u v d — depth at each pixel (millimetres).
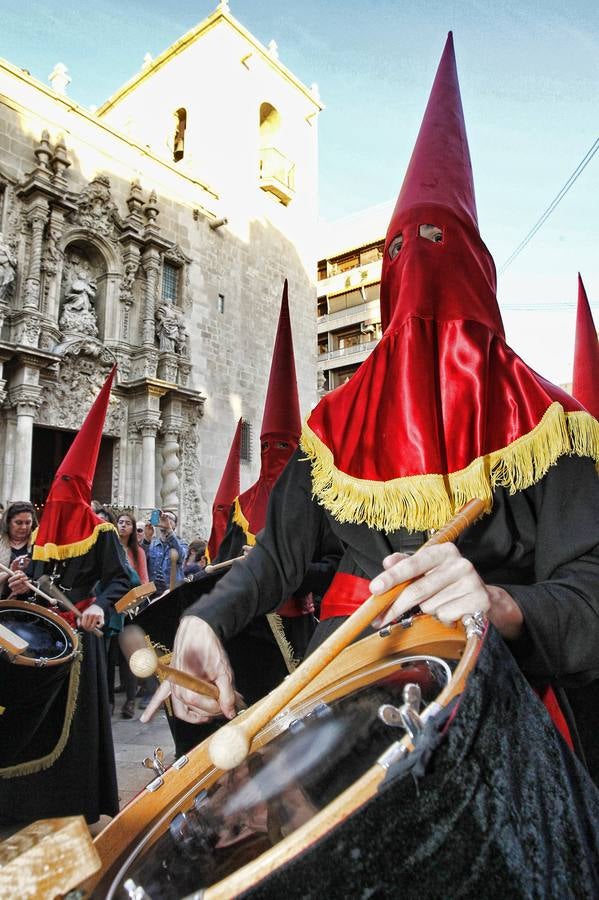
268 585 1680
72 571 4723
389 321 2105
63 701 3799
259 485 4938
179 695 1405
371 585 1018
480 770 719
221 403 21500
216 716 1449
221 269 22406
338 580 1707
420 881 643
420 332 1732
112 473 18500
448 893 650
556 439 1478
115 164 19562
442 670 1009
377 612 1010
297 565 1784
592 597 1177
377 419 1748
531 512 1514
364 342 41781
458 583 1057
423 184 1985
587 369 4414
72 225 18109
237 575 1652
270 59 25562
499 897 671
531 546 1487
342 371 41906
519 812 742
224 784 1037
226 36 24062
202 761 1088
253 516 4785
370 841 637
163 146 24812
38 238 16906
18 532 5215
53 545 4648
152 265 19734
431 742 687
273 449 4902
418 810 662
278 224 25156
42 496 21047
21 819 3686
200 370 21000
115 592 4621
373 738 971
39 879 608
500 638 944
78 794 3773
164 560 10344
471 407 1641
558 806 826
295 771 992
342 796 665
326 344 43812
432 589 1043
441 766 685
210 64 24188
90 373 17969
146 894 769
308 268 26328
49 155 17594
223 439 21328
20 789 3703
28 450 16047
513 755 789
